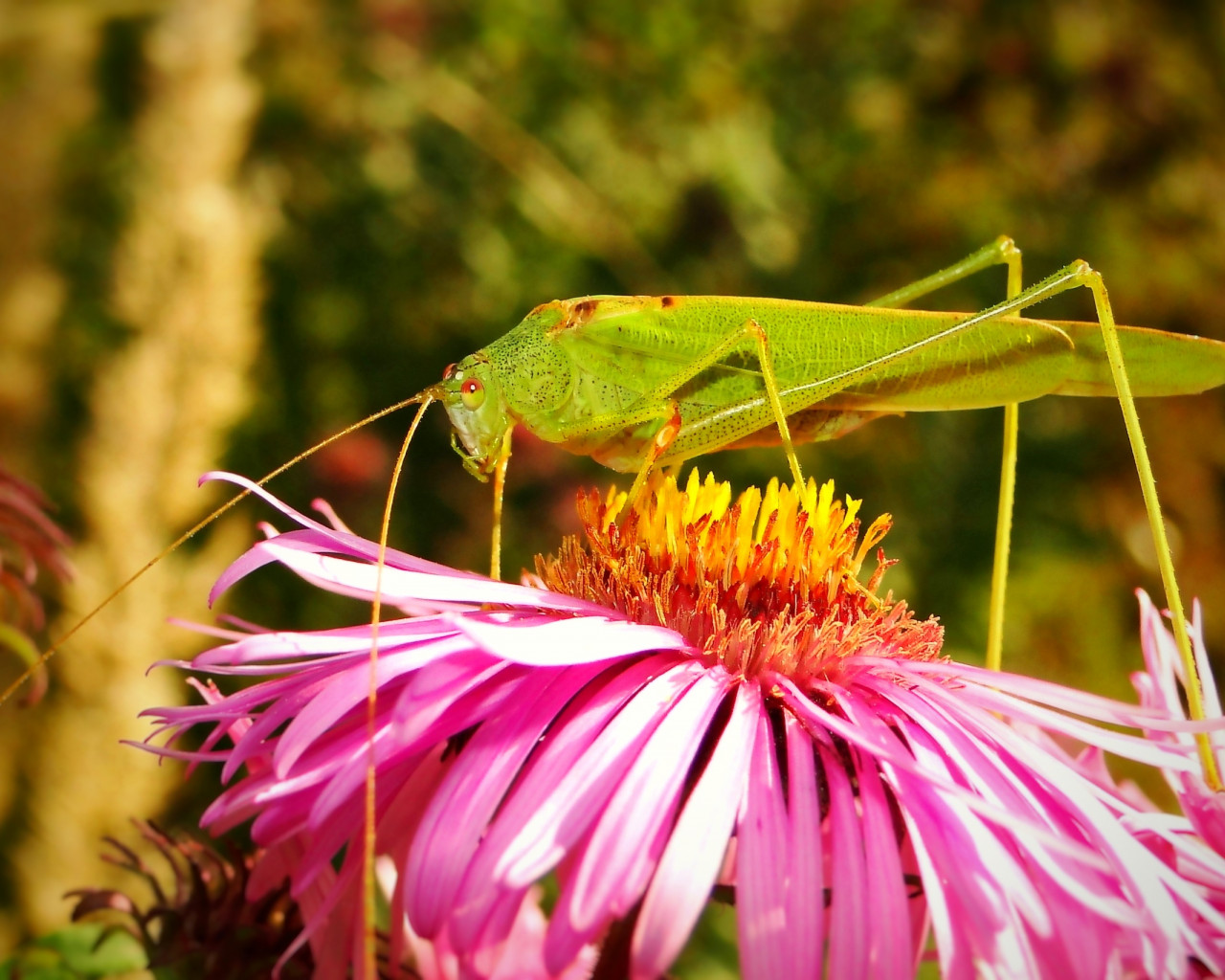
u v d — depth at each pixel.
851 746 0.09
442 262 0.22
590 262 0.22
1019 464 0.22
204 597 0.12
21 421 0.14
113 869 0.12
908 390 0.11
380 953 0.09
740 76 0.23
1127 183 0.24
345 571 0.09
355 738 0.09
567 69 0.23
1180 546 0.22
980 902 0.09
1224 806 0.09
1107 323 0.10
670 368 0.11
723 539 0.10
